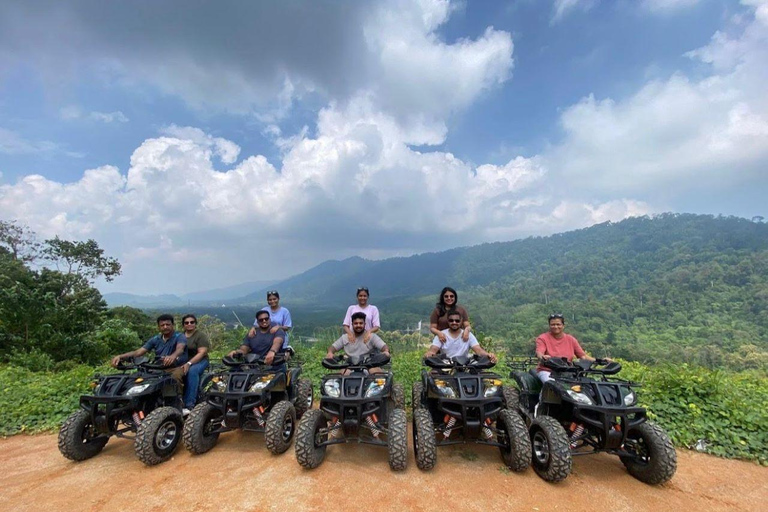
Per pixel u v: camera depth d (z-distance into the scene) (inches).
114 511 154.2
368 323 299.3
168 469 189.9
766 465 196.9
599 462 194.9
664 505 158.9
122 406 201.2
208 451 209.9
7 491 171.3
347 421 183.9
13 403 280.2
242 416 207.6
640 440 180.1
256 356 228.5
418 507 153.5
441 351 237.9
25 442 232.5
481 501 158.1
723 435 220.2
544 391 204.8
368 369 211.8
